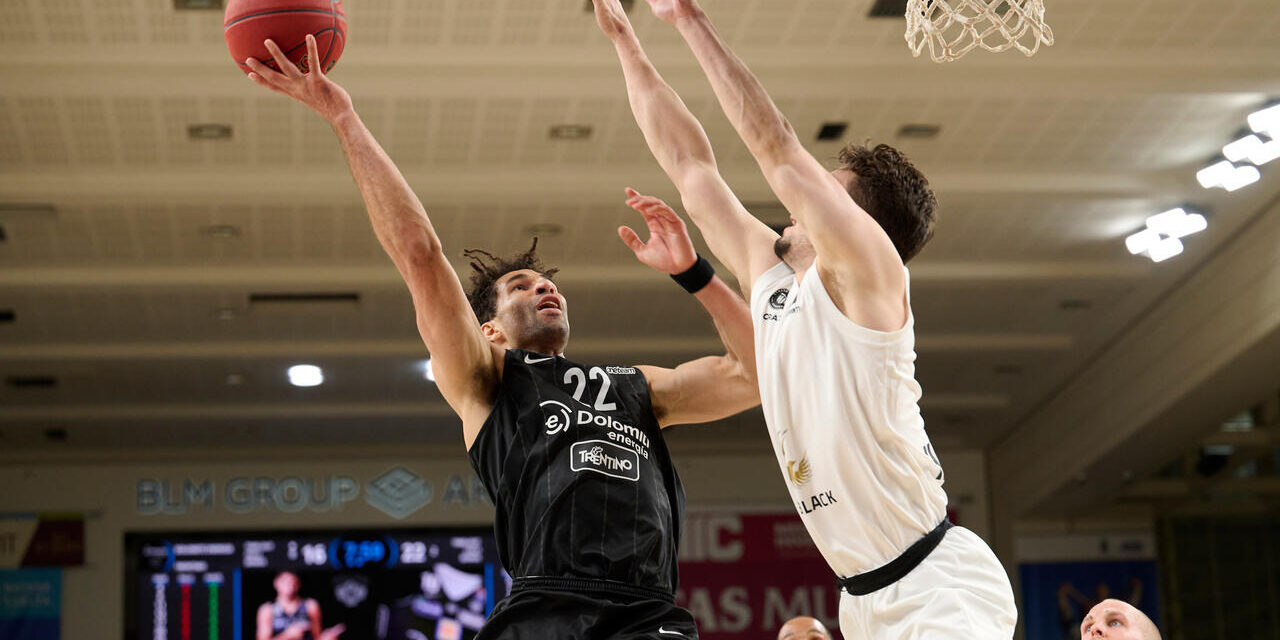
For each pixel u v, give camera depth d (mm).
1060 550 16703
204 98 7883
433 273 2934
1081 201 10000
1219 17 7641
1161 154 9391
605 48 7621
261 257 10453
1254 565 17016
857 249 2559
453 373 3029
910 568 2625
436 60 7602
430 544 16219
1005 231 10570
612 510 2875
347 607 15906
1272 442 15445
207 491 16172
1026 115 8664
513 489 2928
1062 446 14836
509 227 10047
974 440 16781
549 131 8602
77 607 15727
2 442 15312
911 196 2799
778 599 16516
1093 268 11406
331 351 12703
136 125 8203
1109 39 7828
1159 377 12445
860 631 2713
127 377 13211
